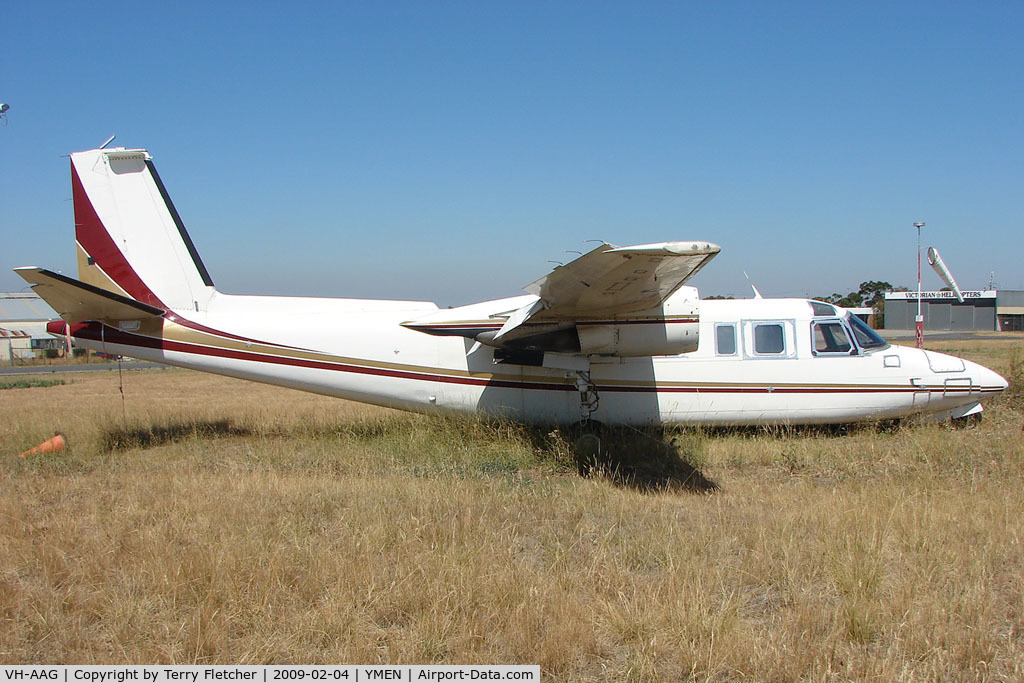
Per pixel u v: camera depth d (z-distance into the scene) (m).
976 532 5.66
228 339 10.16
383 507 6.47
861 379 10.38
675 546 5.41
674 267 7.26
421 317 10.35
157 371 30.91
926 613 4.25
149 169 10.41
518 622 4.12
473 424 9.86
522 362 10.12
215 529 5.81
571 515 6.39
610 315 9.19
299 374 10.23
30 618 4.26
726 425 10.51
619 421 10.26
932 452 8.84
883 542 5.40
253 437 10.72
